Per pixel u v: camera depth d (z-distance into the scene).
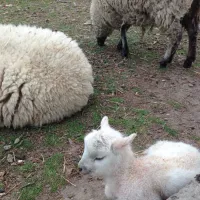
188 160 0.71
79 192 0.79
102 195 0.78
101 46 1.45
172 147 0.76
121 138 0.67
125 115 1.02
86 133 0.95
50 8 1.84
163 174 0.68
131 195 0.68
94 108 1.04
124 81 1.19
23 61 0.95
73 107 0.99
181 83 1.19
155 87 1.16
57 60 0.97
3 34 1.01
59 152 0.89
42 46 0.98
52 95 0.95
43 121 0.97
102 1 1.30
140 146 0.91
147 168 0.69
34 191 0.79
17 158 0.88
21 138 0.94
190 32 1.22
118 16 1.30
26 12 1.78
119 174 0.69
